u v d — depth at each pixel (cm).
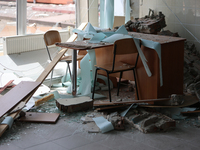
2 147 239
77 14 591
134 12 590
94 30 398
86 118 292
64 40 571
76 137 257
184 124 284
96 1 582
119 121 273
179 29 484
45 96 354
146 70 315
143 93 341
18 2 486
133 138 253
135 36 360
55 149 235
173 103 308
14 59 475
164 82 326
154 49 303
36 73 462
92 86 414
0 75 427
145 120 269
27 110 323
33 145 243
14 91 329
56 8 555
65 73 476
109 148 235
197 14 445
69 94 394
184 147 234
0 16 478
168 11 502
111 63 362
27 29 526
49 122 289
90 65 393
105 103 305
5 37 474
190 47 441
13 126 280
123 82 440
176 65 333
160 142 244
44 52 525
